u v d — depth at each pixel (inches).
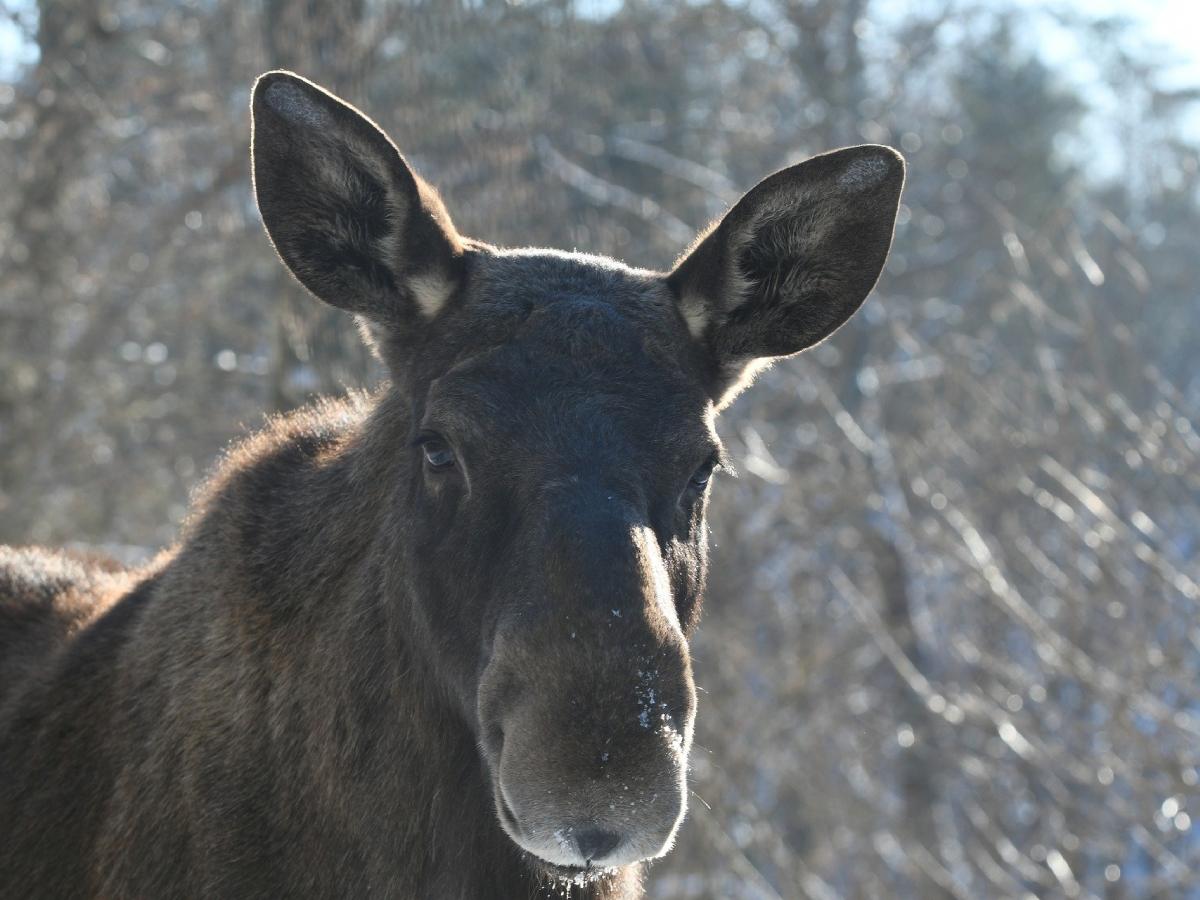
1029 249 1293.1
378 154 411.2
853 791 1346.0
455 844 410.0
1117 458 1098.1
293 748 419.2
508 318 399.9
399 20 941.8
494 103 984.9
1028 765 1118.4
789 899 1138.7
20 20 1339.8
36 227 1414.9
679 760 340.8
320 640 424.5
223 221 1416.1
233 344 1537.9
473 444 375.9
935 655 1421.0
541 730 335.9
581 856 335.9
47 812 445.4
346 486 441.4
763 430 1483.8
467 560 374.3
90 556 577.3
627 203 1398.9
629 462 367.2
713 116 1937.7
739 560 1380.4
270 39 917.2
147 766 431.5
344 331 836.6
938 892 1183.6
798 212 427.2
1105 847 994.1
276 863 414.3
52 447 1390.3
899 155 427.8
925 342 1631.4
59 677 466.9
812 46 1860.2
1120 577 1035.9
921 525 1170.6
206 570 451.2
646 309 411.5
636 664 337.7
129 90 1480.1
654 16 1676.9
